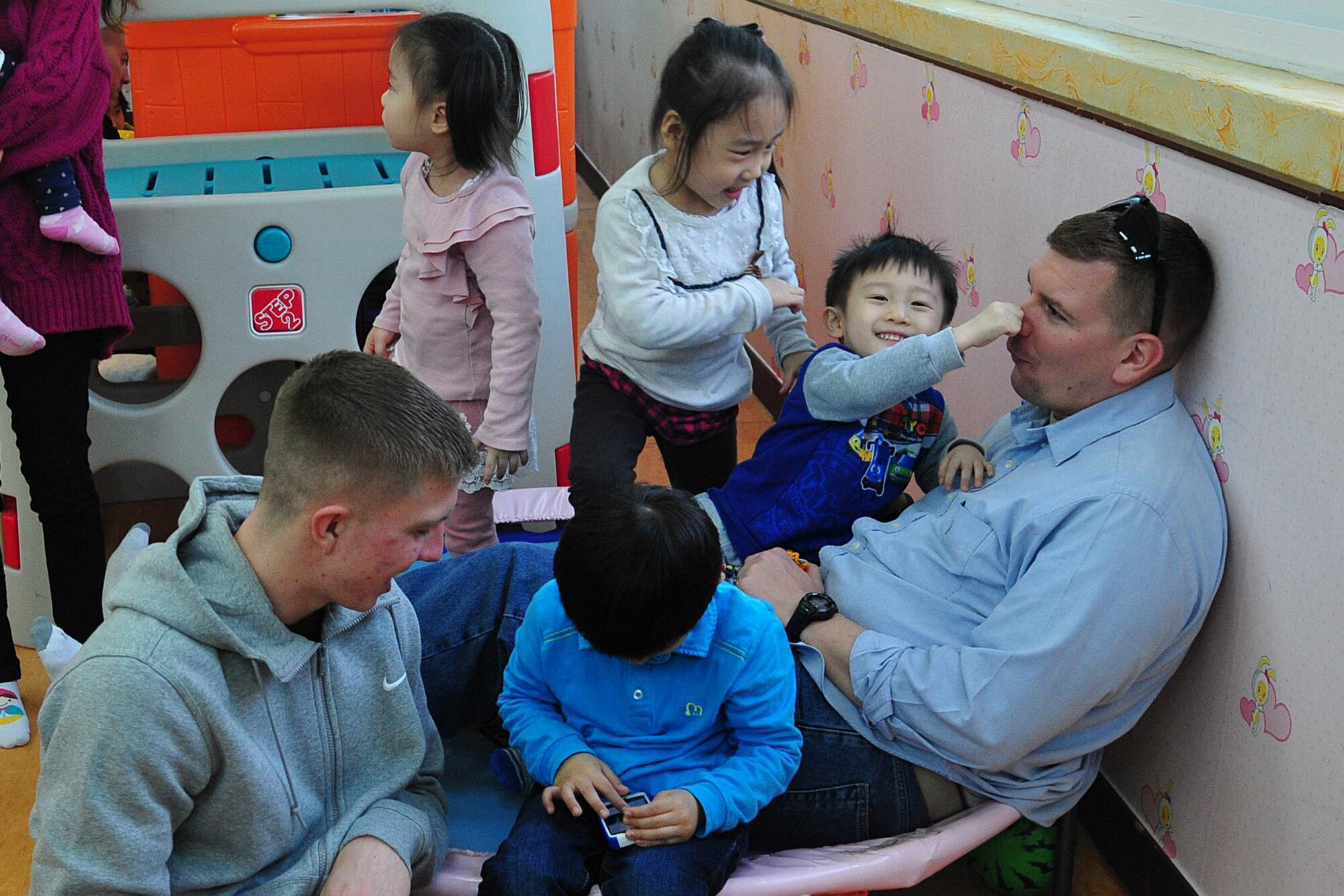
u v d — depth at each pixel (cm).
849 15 222
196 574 108
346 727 119
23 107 160
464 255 181
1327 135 111
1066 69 154
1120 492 127
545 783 130
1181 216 135
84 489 181
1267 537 125
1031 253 168
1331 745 116
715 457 192
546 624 130
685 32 325
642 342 170
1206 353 133
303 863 116
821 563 154
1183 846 143
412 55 172
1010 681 127
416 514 106
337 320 200
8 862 155
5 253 166
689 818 122
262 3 200
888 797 135
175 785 104
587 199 446
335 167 226
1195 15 146
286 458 104
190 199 190
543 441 228
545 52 213
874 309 156
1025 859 148
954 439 163
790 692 130
